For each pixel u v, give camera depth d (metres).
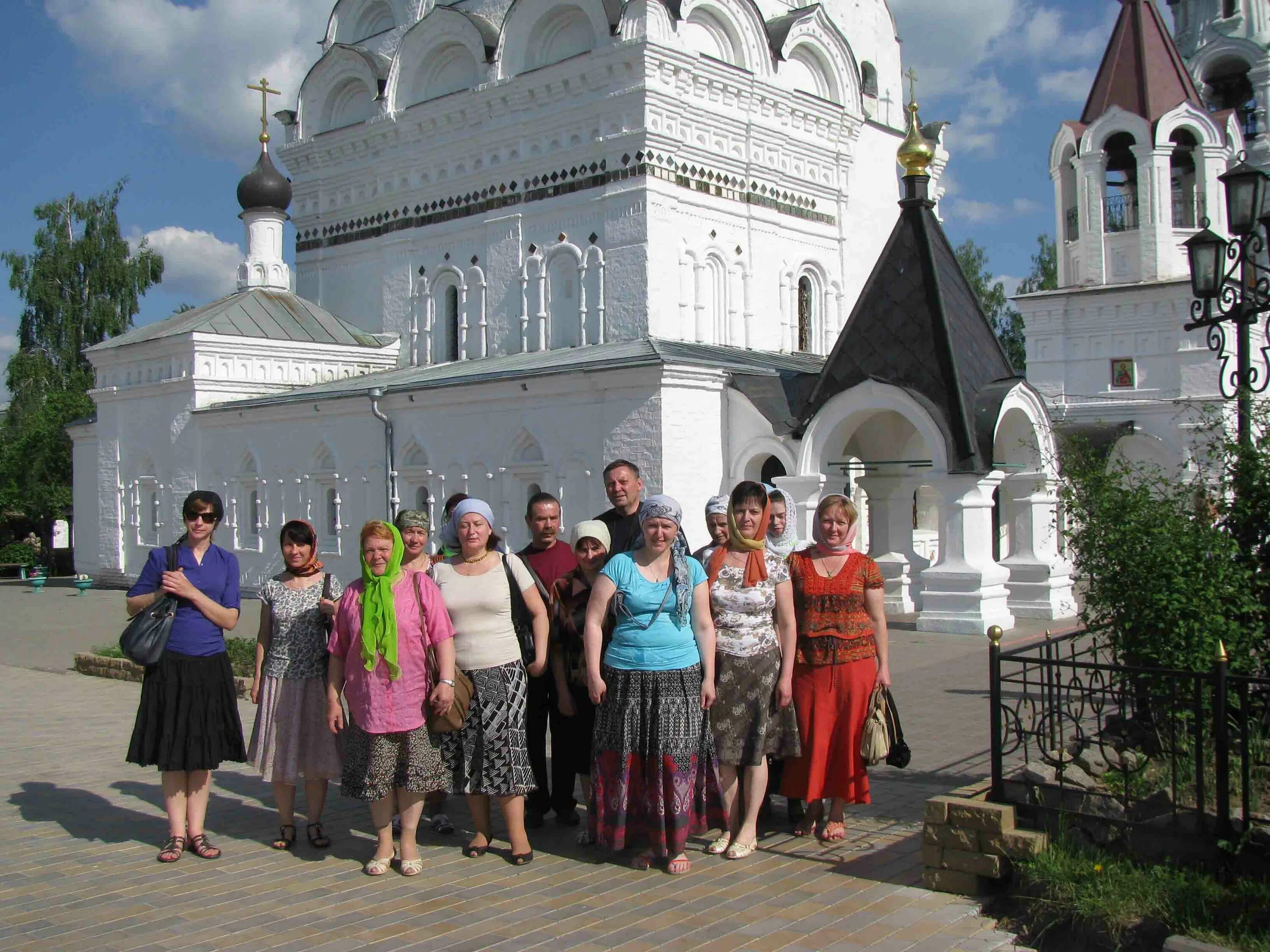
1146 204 28.23
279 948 6.49
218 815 9.46
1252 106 31.47
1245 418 9.34
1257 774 7.80
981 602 19.69
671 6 27.19
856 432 24.39
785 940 6.51
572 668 8.71
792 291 30.19
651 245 26.58
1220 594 7.85
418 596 7.84
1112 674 8.41
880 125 33.25
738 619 7.97
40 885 7.67
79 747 12.41
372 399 27.00
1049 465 17.95
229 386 32.25
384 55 35.62
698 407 22.33
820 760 8.07
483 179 30.28
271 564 30.06
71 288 56.00
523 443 24.28
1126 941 6.26
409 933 6.68
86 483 38.69
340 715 8.02
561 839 8.59
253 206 35.41
